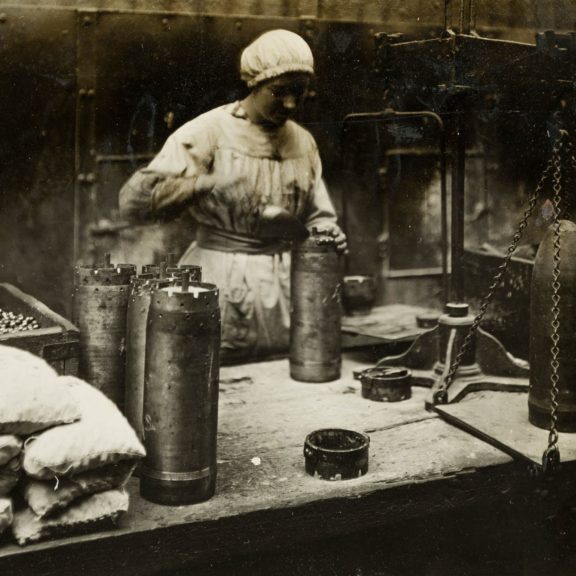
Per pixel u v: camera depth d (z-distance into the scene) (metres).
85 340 2.31
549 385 2.55
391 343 3.44
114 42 3.21
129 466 1.93
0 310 2.74
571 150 2.55
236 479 2.26
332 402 2.95
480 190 4.01
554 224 2.55
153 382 2.03
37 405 1.83
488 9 3.45
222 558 2.05
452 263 3.00
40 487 1.85
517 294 3.41
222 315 3.45
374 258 4.06
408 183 4.02
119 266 2.37
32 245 3.24
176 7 3.26
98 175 3.29
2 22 3.04
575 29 3.58
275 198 3.43
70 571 1.88
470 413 2.74
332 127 3.76
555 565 2.48
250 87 3.20
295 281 3.15
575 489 2.40
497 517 2.47
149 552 1.96
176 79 3.32
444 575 2.44
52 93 3.17
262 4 3.38
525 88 2.90
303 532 2.15
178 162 3.26
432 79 2.90
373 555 2.34
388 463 2.38
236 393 3.06
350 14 3.50
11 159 3.17
